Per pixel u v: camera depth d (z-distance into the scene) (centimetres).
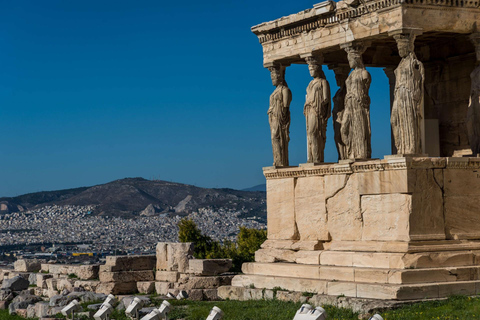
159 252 3158
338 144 2586
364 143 2328
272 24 2623
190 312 2375
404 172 2162
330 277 2294
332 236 2405
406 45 2212
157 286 3017
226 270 2992
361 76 2342
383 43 2614
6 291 3222
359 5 2320
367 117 2341
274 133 2645
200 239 6009
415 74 2205
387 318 1914
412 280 2091
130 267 3130
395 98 2219
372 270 2162
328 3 2386
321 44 2473
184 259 3059
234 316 2184
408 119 2189
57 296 2814
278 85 2677
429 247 2155
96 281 3109
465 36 2473
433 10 2233
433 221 2186
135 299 2300
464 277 2147
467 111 2514
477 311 1905
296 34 2564
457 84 2580
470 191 2239
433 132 2617
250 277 2534
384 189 2227
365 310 2019
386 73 2703
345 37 2377
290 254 2509
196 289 2880
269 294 2403
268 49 2683
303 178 2512
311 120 2520
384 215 2230
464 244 2198
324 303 2183
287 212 2569
